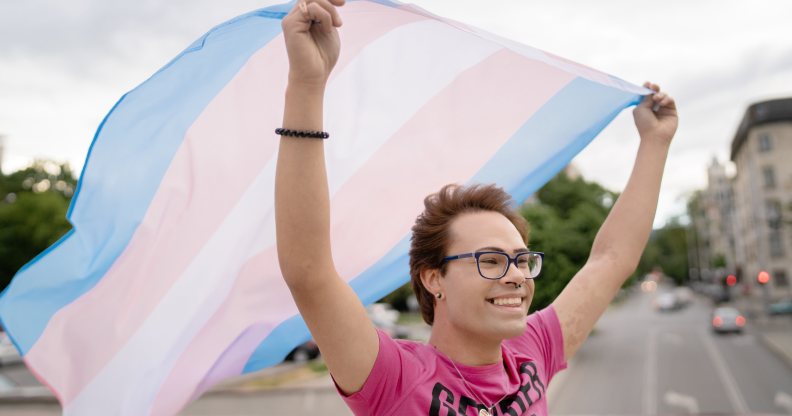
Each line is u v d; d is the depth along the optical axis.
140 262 1.60
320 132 1.28
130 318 1.60
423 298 1.65
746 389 13.59
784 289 44.56
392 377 1.38
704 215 85.19
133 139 1.57
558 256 12.34
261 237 1.69
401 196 1.88
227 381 14.70
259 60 1.60
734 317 26.22
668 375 15.74
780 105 45.44
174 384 1.66
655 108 2.25
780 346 20.59
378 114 1.81
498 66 1.94
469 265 1.48
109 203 1.57
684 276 94.50
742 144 52.12
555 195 23.48
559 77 2.04
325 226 1.29
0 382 13.52
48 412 11.45
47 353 1.59
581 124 2.12
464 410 1.41
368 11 1.63
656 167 2.16
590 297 2.00
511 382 1.60
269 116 1.64
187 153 1.61
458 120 1.94
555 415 11.38
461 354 1.52
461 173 1.97
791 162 45.00
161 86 1.54
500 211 1.63
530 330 1.88
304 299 1.30
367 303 1.98
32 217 37.56
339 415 11.06
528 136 2.05
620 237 2.10
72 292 1.59
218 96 1.60
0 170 50.84
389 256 1.92
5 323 1.57
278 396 12.96
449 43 1.83
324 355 1.36
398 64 1.80
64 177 51.47
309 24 1.25
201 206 1.63
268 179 1.67
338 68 1.72
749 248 51.72
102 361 1.60
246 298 1.71
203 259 1.65
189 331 1.66
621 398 12.84
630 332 28.30
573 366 17.72
